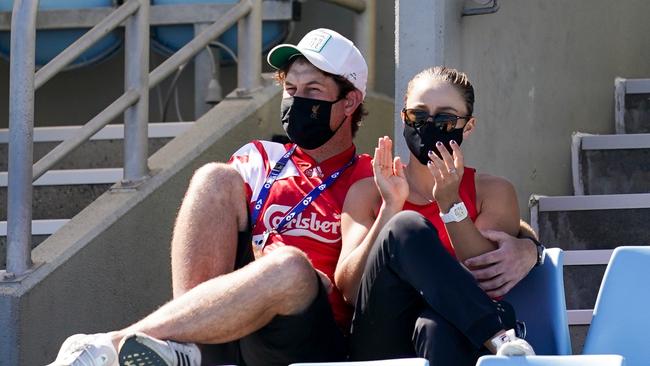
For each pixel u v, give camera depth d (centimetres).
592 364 1067
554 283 1325
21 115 1577
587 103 2092
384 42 2408
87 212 1711
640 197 1803
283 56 1483
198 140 1861
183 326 1224
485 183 1427
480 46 1756
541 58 1950
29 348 1574
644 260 1290
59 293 1617
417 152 1381
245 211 1428
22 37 1579
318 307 1270
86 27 2241
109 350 1208
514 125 1853
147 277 1762
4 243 1830
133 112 1778
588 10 2100
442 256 1225
